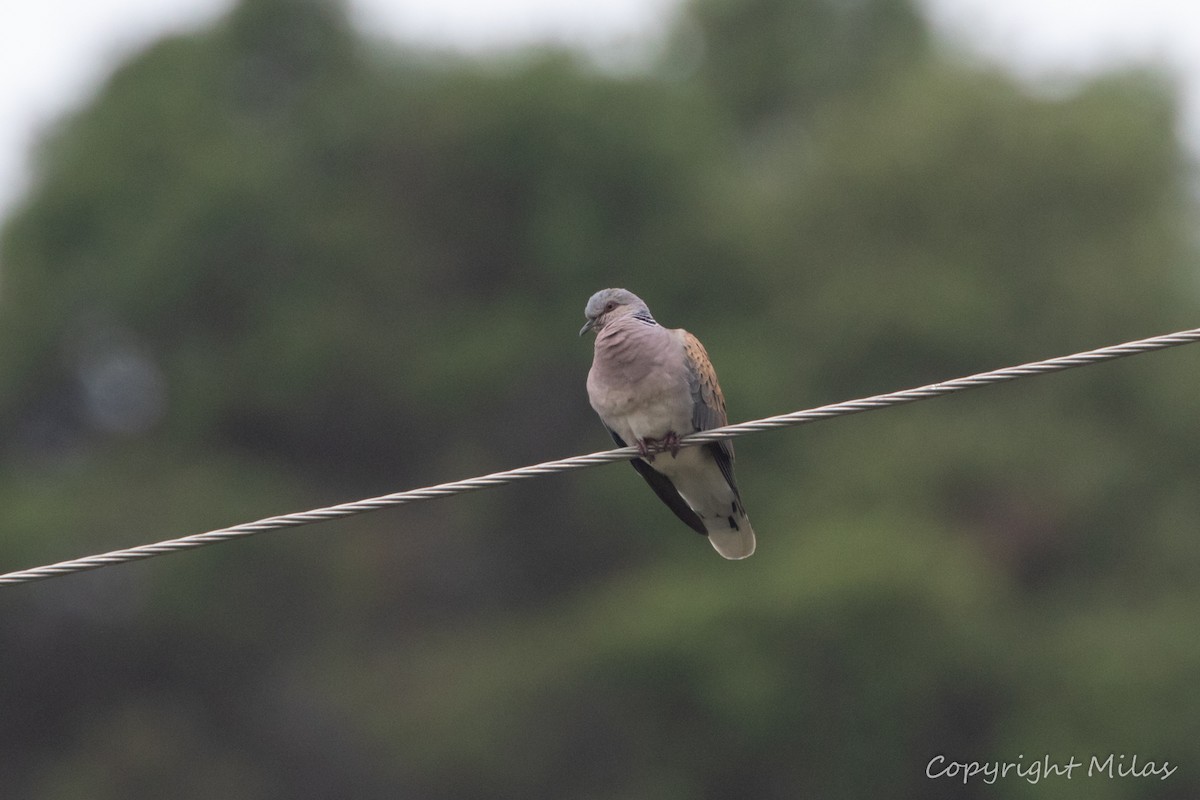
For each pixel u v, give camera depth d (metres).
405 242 22.97
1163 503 18.62
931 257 20.25
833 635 14.95
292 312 21.70
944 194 20.72
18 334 22.05
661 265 21.66
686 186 22.42
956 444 18.23
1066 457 18.31
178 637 18.98
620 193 22.16
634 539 19.98
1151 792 14.31
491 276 22.84
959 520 17.91
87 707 19.17
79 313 22.17
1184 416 19.20
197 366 21.78
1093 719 14.76
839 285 20.25
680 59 28.78
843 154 22.22
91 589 18.95
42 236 22.62
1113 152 20.58
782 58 27.84
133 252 21.97
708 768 15.49
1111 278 19.91
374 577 20.33
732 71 28.17
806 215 22.33
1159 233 20.53
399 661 19.31
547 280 21.98
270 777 18.81
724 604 15.68
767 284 21.83
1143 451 19.08
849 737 14.91
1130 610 16.83
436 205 22.94
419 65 24.94
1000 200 20.66
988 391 19.62
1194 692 14.77
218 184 22.14
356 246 22.41
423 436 21.75
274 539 19.55
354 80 24.89
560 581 20.42
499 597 20.52
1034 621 16.77
